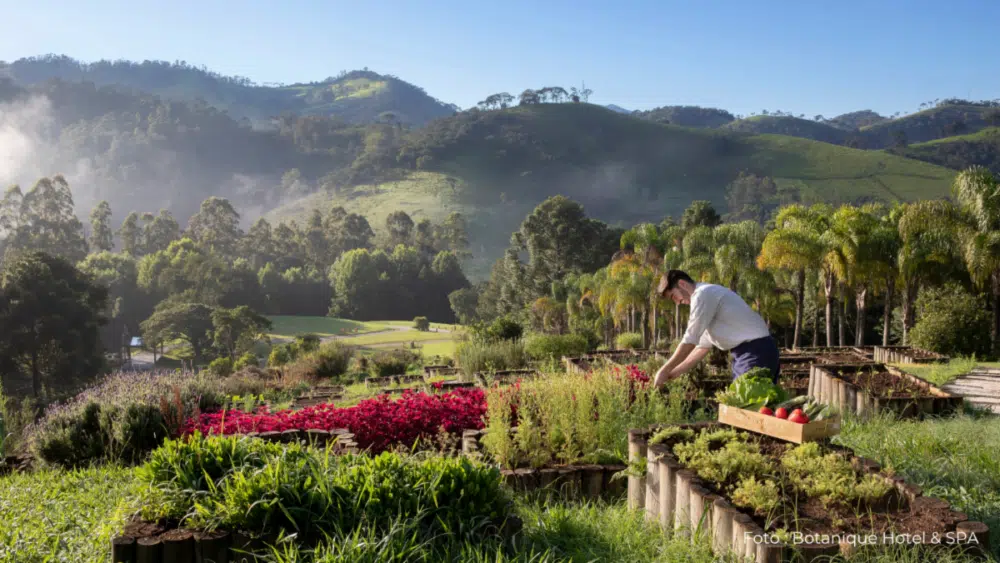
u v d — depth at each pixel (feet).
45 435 23.38
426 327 275.80
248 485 11.15
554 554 10.96
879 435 18.66
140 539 10.57
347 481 11.72
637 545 11.63
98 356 188.44
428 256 432.66
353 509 11.12
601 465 16.26
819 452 12.53
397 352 105.91
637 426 18.76
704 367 26.21
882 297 131.34
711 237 113.60
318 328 287.89
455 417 21.34
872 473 11.62
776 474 12.01
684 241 115.96
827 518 10.58
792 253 93.50
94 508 14.97
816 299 116.98
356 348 205.87
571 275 198.39
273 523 10.91
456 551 10.66
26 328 170.71
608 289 132.16
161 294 307.99
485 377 39.32
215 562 10.51
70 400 27.04
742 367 15.79
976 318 61.36
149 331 242.58
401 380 63.05
